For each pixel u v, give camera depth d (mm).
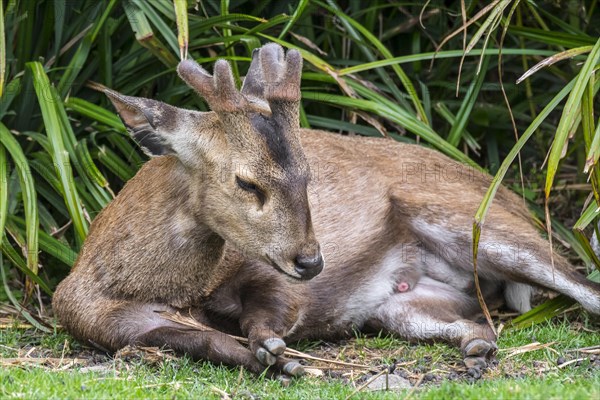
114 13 12391
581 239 9422
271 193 7965
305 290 9430
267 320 8875
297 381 8180
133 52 12352
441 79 13695
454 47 13359
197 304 9094
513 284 10602
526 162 14266
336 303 9812
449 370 8727
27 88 11805
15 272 11406
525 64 13719
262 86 8570
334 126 12781
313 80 12555
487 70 13711
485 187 10867
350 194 10102
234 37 11695
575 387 7359
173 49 11977
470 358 8688
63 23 12000
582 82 9008
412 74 13797
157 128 8375
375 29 14258
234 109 7957
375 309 10164
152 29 12273
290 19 11414
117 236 8945
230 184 8117
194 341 8531
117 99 8469
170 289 8867
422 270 10500
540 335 9555
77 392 7309
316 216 9859
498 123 13891
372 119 12125
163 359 8445
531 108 13898
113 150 12516
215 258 8812
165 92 12141
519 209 11016
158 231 8766
